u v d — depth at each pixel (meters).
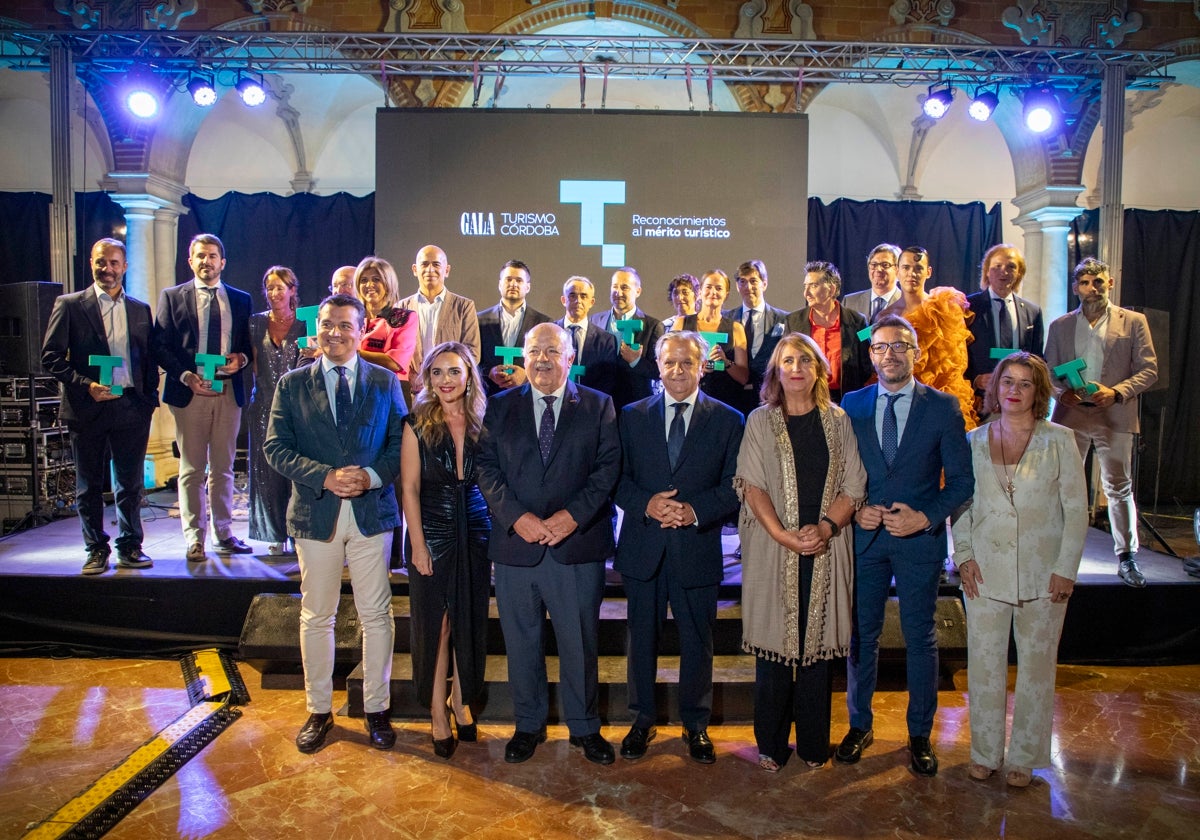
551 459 2.95
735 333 4.54
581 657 3.03
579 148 6.09
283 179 8.84
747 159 6.12
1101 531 5.49
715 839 2.58
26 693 3.71
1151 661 4.16
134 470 4.32
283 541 4.52
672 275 6.16
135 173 7.08
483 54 6.84
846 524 2.91
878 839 2.59
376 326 4.24
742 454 2.96
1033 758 2.88
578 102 8.59
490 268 6.12
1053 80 6.27
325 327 3.09
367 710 3.20
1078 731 3.40
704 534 2.99
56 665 4.06
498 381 4.27
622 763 3.06
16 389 5.96
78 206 8.29
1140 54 5.94
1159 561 4.67
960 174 8.79
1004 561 2.86
